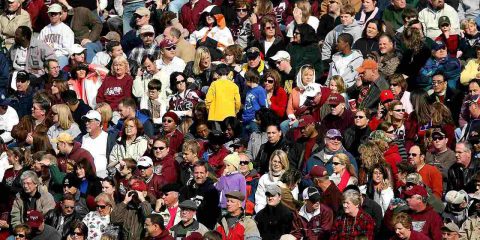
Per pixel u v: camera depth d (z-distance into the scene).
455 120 82.81
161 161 79.56
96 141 83.00
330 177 75.81
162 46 89.38
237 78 86.25
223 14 94.31
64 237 76.75
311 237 72.62
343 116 80.12
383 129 78.19
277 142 79.62
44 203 79.19
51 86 89.00
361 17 91.06
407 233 70.06
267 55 89.88
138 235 75.25
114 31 96.25
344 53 86.75
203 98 86.62
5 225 79.25
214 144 80.38
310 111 82.50
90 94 89.31
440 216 72.88
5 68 92.31
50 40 94.50
